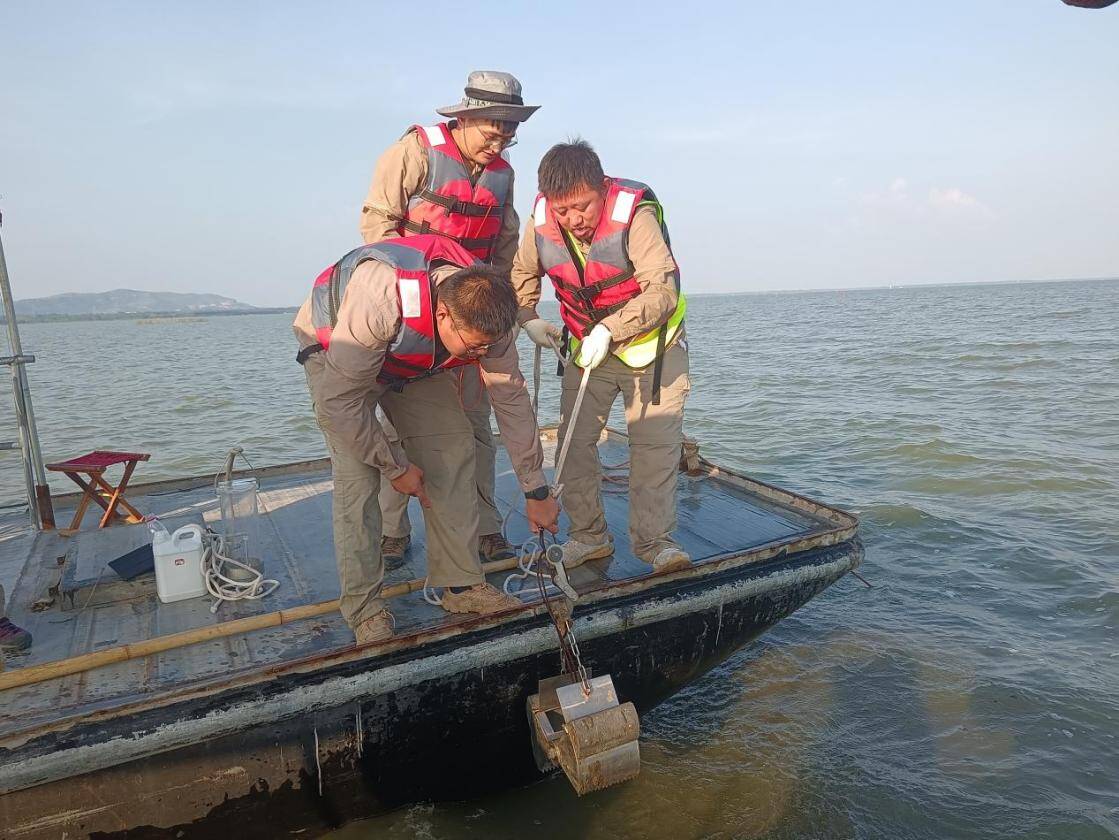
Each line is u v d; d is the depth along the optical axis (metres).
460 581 3.12
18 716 2.47
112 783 2.47
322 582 3.48
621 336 3.07
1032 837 3.34
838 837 3.33
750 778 3.70
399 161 3.29
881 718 4.21
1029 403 13.77
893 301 112.19
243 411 16.11
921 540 6.80
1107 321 38.50
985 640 5.04
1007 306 66.44
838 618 5.38
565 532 4.22
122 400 18.50
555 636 3.11
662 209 3.36
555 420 14.56
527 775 3.42
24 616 3.18
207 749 2.59
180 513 4.47
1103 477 8.53
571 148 3.14
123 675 2.73
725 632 3.62
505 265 3.87
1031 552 6.43
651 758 3.84
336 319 2.74
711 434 11.91
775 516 4.46
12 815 2.36
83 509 4.27
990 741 4.00
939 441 10.42
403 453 3.30
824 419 12.72
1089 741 3.99
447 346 2.68
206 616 3.15
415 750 2.99
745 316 69.81
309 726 2.74
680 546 3.63
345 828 3.24
